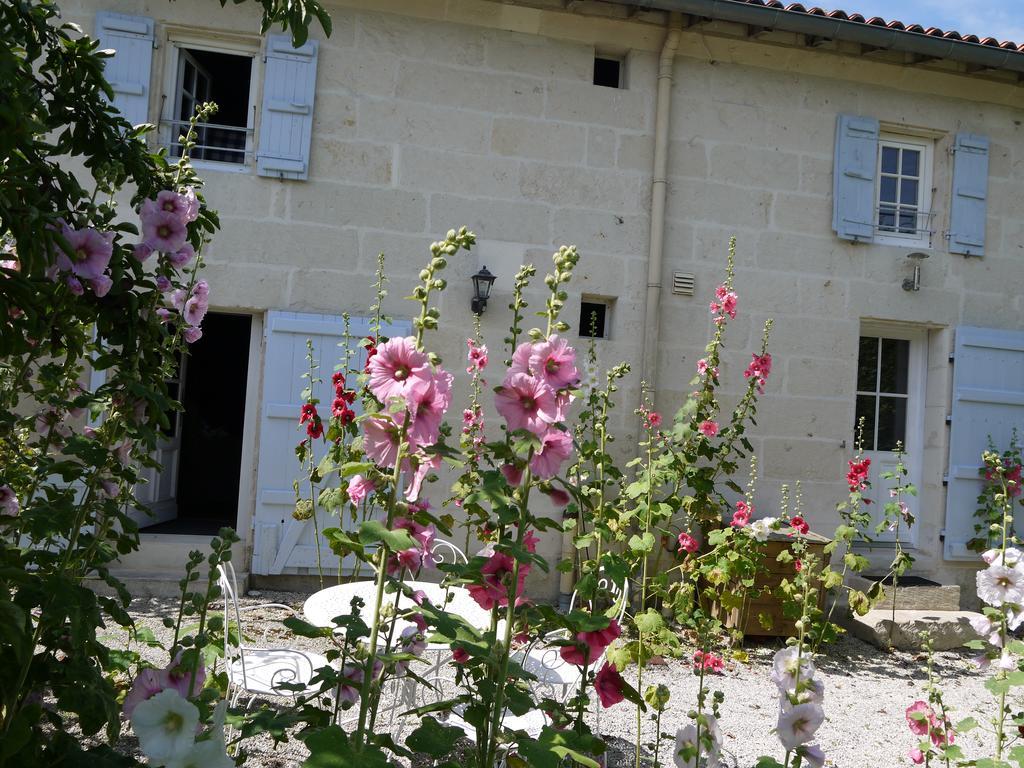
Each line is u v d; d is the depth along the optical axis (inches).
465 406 247.6
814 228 276.2
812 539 233.0
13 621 60.5
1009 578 103.9
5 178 67.5
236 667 128.7
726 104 271.3
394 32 250.5
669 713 167.5
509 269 254.7
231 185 241.0
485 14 253.9
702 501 199.8
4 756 65.6
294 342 239.8
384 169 249.1
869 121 279.7
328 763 56.2
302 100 243.6
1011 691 199.9
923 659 227.8
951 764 133.2
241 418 379.9
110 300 85.8
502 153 255.9
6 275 67.5
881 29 253.9
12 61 63.8
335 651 77.5
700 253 267.4
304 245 244.1
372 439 70.6
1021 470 276.2
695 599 231.9
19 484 96.1
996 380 285.4
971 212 288.4
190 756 59.5
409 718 141.6
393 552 73.5
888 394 293.4
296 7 90.0
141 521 265.4
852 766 153.4
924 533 286.7
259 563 235.0
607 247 260.5
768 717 171.0
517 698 73.5
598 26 260.1
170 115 247.3
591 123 261.3
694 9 243.9
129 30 235.6
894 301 281.7
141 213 91.8
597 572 89.1
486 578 78.1
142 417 91.7
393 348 69.1
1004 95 292.0
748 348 269.0
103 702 73.9
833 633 197.6
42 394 103.9
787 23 249.8
